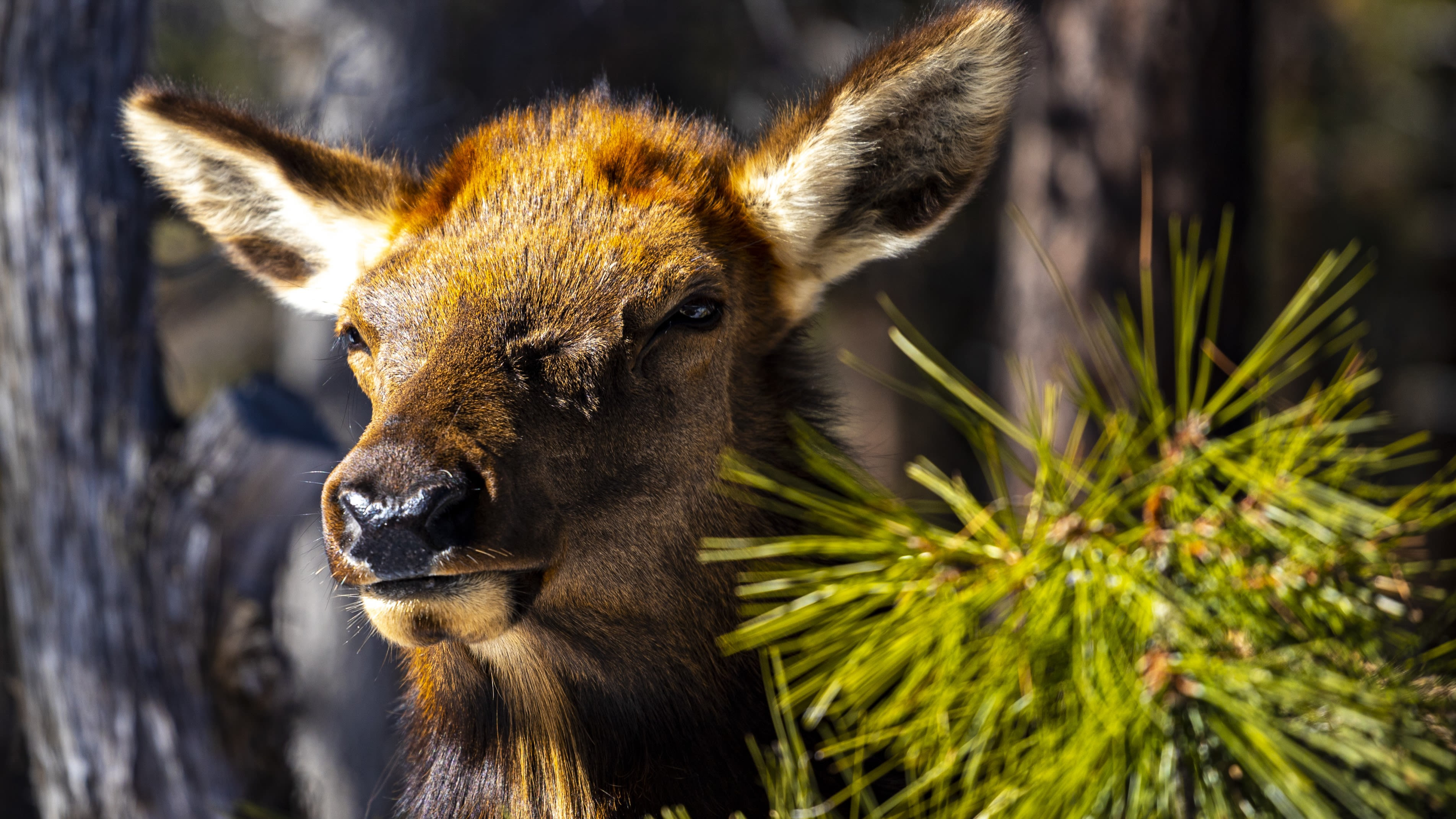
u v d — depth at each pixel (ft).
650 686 21.11
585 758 21.52
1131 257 39.81
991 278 70.18
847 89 21.34
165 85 26.27
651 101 25.41
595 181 21.33
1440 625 16.71
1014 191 46.70
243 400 32.37
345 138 27.02
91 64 31.14
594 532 19.69
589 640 20.49
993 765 16.55
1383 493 15.76
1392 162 83.97
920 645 15.76
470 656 21.42
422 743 23.88
